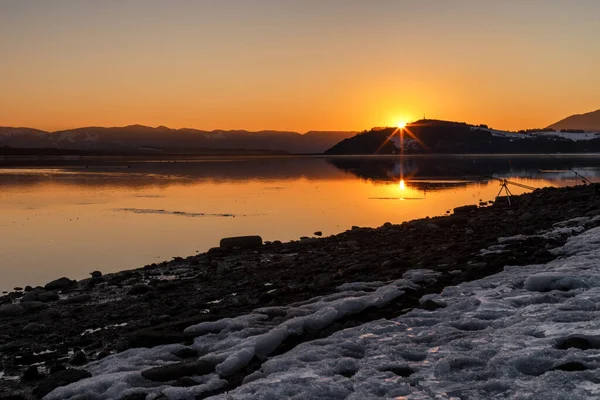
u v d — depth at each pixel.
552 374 6.81
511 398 6.44
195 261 23.11
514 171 111.00
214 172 117.75
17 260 26.67
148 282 19.53
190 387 8.14
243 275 19.23
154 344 11.23
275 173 113.25
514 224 25.39
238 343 10.12
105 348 12.03
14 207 49.81
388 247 22.58
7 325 14.54
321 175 105.12
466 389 6.88
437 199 54.34
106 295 17.75
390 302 12.41
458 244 20.12
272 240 30.55
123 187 72.69
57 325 14.34
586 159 196.12
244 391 7.50
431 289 13.30
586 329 8.39
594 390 6.31
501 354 7.80
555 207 30.94
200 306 14.98
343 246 24.19
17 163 181.62
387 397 6.89
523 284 12.27
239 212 44.56
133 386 8.55
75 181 85.12
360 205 49.19
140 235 33.81
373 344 9.16
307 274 18.11
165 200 54.88
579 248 15.69
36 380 10.21
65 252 28.64
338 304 11.80
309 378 7.80
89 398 8.16
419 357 8.42
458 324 9.82
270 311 12.48
